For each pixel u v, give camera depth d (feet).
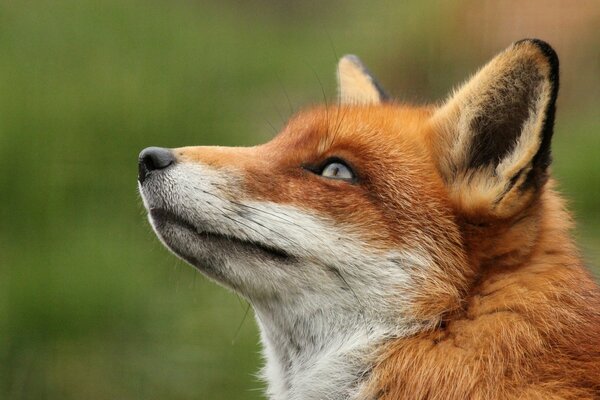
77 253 45.11
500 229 25.16
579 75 78.33
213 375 41.70
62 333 41.83
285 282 25.96
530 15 81.15
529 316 24.25
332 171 26.68
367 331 25.63
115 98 57.88
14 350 41.01
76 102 56.03
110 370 41.24
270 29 92.32
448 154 26.30
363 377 25.57
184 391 41.01
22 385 40.22
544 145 24.27
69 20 73.87
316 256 25.66
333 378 25.96
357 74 34.12
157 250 47.11
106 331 42.57
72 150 52.26
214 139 59.93
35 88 57.26
